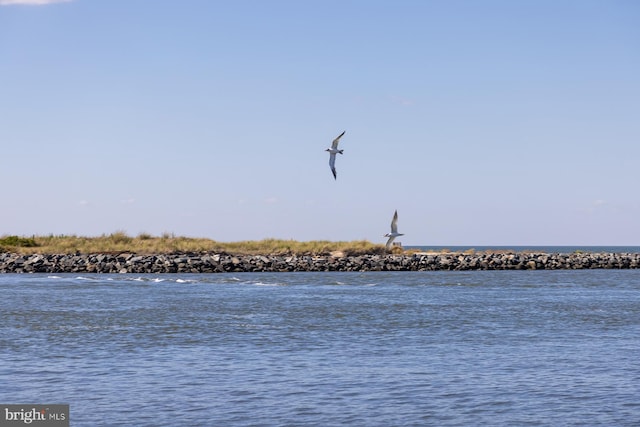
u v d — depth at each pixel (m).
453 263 93.19
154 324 38.84
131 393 23.28
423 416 20.84
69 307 46.75
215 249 96.00
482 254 102.06
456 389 23.84
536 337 35.06
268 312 44.44
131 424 20.09
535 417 20.78
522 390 23.73
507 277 79.69
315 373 26.19
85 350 30.92
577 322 40.91
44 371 26.53
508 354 30.19
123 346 31.95
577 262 100.25
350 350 31.05
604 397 22.92
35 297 53.50
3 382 24.75
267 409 21.48
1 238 97.00
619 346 32.41
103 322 39.62
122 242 98.88
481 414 21.06
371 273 84.25
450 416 20.86
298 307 47.28
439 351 30.88
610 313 45.41
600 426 19.97
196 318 41.41
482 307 48.16
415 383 24.66
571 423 20.22
